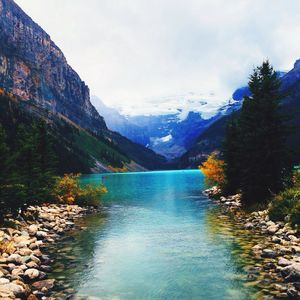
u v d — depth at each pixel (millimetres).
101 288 14070
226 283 14203
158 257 18688
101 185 46406
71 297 13078
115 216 35062
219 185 56594
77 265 17344
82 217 34719
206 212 36094
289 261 15680
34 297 12500
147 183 101562
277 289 13109
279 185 32406
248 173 33562
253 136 32406
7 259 16469
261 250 18875
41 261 17969
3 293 12070
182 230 26312
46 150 36000
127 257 18844
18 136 36906
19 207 28906
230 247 20094
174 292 13539
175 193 63688
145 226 28703
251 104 33406
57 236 24656
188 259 18078
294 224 22594
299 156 32281
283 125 31875
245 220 28906
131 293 13531
